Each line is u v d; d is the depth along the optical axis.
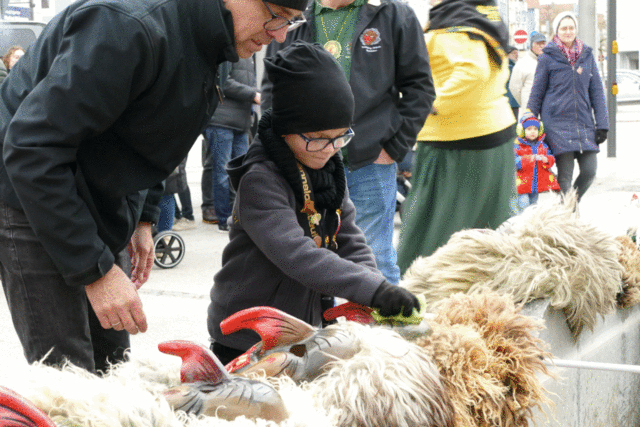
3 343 3.82
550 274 2.29
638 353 2.93
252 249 1.97
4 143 1.66
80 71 1.62
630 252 2.67
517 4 18.97
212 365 1.27
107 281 1.74
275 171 1.90
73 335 1.92
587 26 12.25
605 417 2.65
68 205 1.67
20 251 1.83
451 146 3.73
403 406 1.38
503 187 3.80
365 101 3.31
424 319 1.71
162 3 1.71
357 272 1.75
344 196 2.09
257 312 1.53
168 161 1.87
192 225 7.48
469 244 2.39
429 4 3.94
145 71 1.68
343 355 1.50
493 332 1.75
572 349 2.41
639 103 28.17
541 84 6.79
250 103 6.99
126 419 1.08
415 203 3.85
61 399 1.12
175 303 4.73
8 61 7.09
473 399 1.60
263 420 1.18
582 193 7.00
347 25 3.38
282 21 1.79
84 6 1.67
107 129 1.79
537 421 2.05
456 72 3.64
